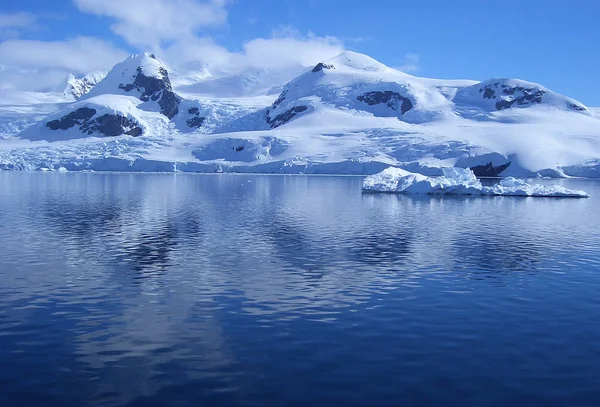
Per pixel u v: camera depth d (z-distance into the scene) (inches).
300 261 1171.9
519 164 5969.5
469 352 649.0
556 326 746.8
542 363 617.6
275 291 924.6
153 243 1386.6
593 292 927.7
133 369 599.8
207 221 1827.0
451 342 682.2
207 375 584.4
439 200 2800.2
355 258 1208.8
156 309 821.2
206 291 923.4
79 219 1855.3
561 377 581.0
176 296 892.0
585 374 588.4
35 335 705.0
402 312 808.9
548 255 1258.0
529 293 920.3
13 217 1897.1
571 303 860.0
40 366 606.9
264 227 1686.8
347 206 2404.0
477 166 5925.2
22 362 617.3
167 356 636.1
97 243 1382.9
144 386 558.3
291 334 711.1
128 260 1171.9
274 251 1286.9
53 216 1936.5
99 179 4726.9
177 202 2532.0
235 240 1439.5
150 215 1990.7
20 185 3718.0
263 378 576.4
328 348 660.7
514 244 1407.5
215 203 2498.8
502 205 2532.0
